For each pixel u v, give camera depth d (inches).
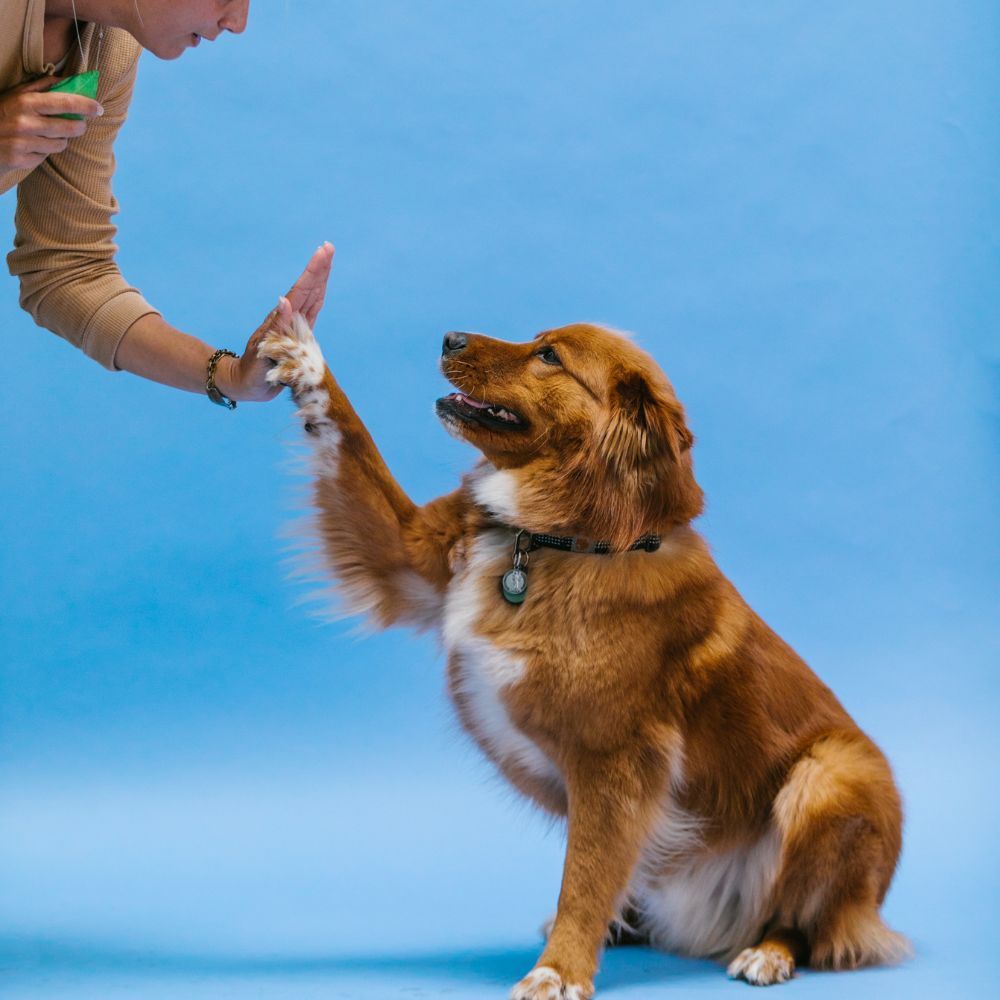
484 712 135.9
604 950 148.6
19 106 121.6
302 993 125.9
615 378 136.3
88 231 148.1
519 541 134.9
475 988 127.9
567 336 140.7
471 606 133.8
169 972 135.1
